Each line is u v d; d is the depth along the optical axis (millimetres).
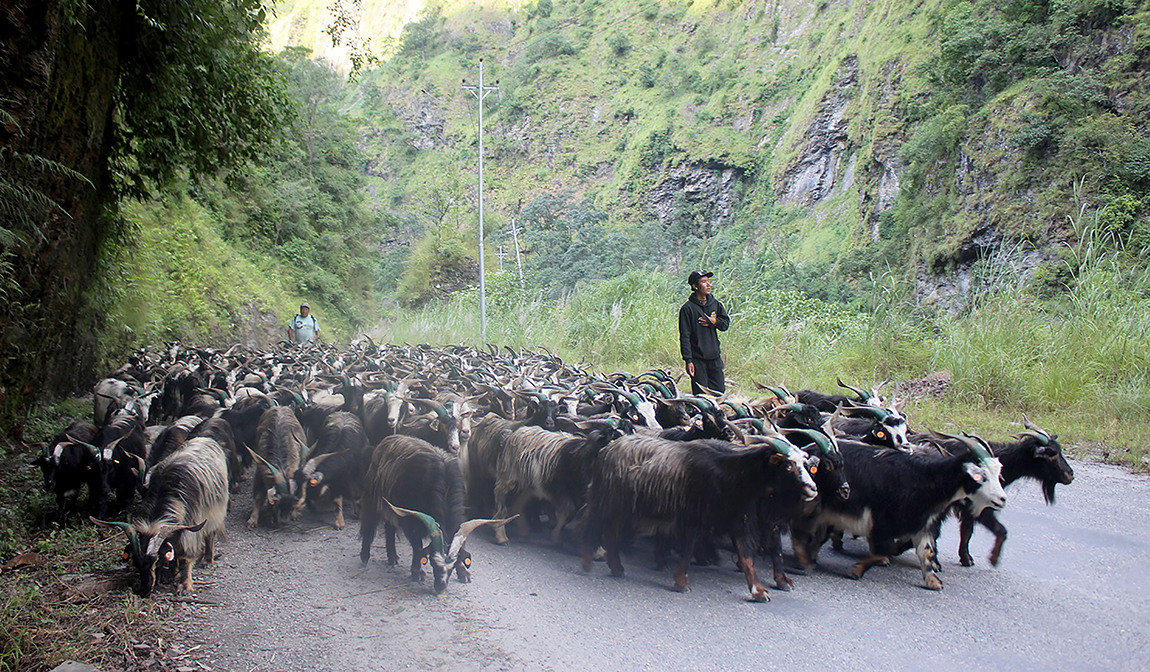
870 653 4863
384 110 131250
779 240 84562
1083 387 11852
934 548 6117
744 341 16531
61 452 7062
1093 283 13812
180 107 11609
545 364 12930
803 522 6398
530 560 6641
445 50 141125
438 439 8031
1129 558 6516
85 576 5957
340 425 8133
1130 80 36594
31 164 8008
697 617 5422
